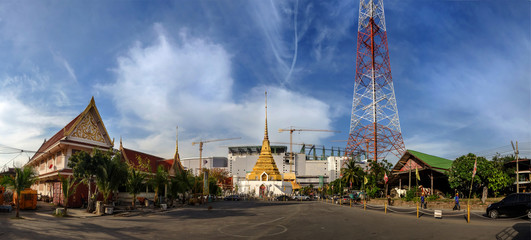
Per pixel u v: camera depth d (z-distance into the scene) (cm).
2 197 3297
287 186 12862
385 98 10481
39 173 5166
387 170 7119
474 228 2033
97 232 1878
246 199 10131
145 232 1919
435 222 2470
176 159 6812
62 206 3809
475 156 4350
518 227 2006
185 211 3822
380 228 2120
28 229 1925
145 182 4697
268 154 13875
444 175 5894
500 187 4106
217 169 18338
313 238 1723
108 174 3262
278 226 2261
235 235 1833
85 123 4300
